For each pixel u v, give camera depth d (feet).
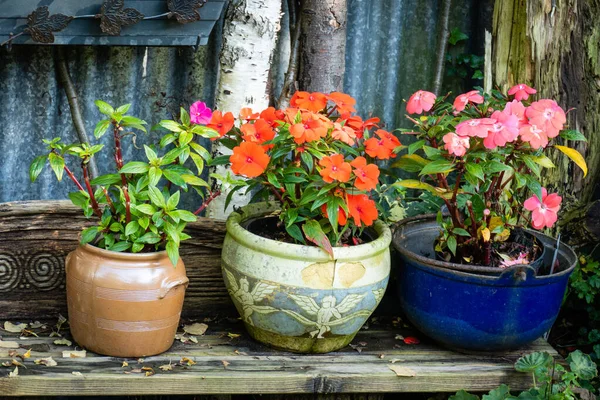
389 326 9.21
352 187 8.35
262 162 8.17
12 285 8.89
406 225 9.20
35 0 8.86
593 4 9.41
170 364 8.50
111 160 9.89
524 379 8.70
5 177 9.70
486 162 8.31
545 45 9.45
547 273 8.91
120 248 8.31
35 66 9.55
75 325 8.49
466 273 8.48
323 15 9.52
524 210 9.50
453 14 10.14
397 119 10.28
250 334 8.86
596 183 9.68
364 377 8.55
